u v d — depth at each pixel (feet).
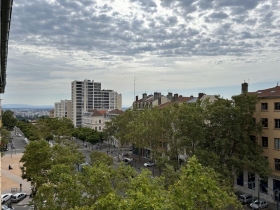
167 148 197.88
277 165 134.41
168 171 99.35
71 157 115.14
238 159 118.83
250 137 147.13
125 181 83.30
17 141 386.32
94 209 58.65
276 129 135.23
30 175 107.34
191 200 57.72
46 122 296.30
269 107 139.74
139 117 196.65
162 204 51.55
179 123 134.72
